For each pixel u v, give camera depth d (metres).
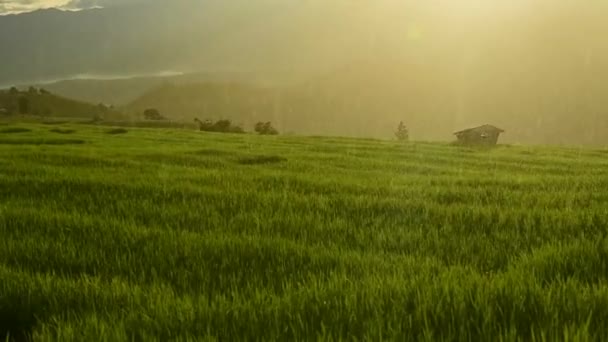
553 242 5.69
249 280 4.71
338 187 11.43
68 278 4.79
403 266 5.06
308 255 5.52
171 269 5.21
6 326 3.98
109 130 45.50
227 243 5.96
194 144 29.69
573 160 21.84
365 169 16.56
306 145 30.80
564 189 11.40
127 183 11.41
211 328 3.30
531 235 6.42
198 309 3.61
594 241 5.46
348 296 3.71
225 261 5.31
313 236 6.66
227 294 4.32
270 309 3.52
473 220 7.44
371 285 3.99
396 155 23.00
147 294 4.27
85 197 9.87
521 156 24.02
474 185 12.25
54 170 14.02
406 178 13.47
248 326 3.29
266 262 5.39
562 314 3.24
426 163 19.11
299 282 4.50
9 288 4.44
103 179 12.11
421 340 2.89
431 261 5.27
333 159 20.14
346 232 6.88
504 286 3.70
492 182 12.56
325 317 3.35
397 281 4.09
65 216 7.81
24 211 8.27
